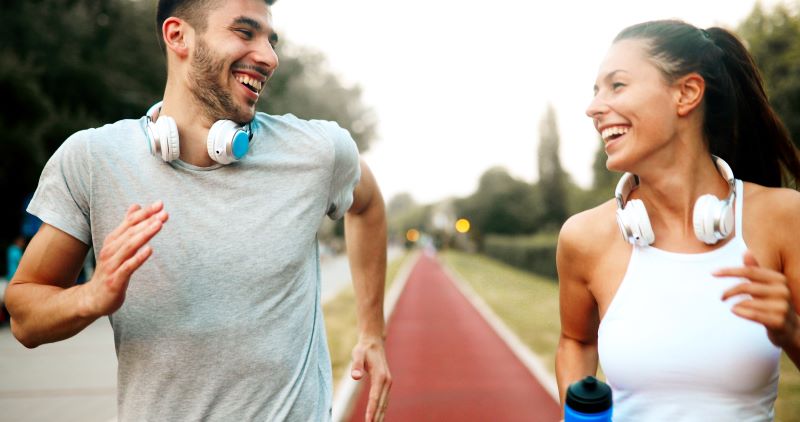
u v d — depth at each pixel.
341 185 2.04
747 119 1.81
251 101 1.83
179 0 1.78
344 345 10.19
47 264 1.70
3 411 5.93
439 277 33.72
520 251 40.47
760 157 1.86
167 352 1.70
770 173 1.88
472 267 45.50
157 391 1.71
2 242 20.81
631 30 1.70
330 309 15.61
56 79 20.56
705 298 1.60
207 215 1.75
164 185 1.74
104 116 22.06
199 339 1.70
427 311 16.98
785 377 6.50
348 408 6.61
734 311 1.35
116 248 1.42
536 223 76.50
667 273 1.65
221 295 1.72
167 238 1.71
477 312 16.81
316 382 1.88
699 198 1.59
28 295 1.61
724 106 1.71
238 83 1.80
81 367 7.89
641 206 1.64
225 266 1.73
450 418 6.52
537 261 34.16
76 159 1.71
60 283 1.74
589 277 1.86
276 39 1.92
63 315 1.50
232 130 1.73
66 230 1.70
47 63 20.09
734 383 1.57
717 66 1.67
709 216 1.56
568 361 2.01
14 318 1.65
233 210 1.77
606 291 1.79
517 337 11.68
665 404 1.63
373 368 2.24
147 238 1.40
